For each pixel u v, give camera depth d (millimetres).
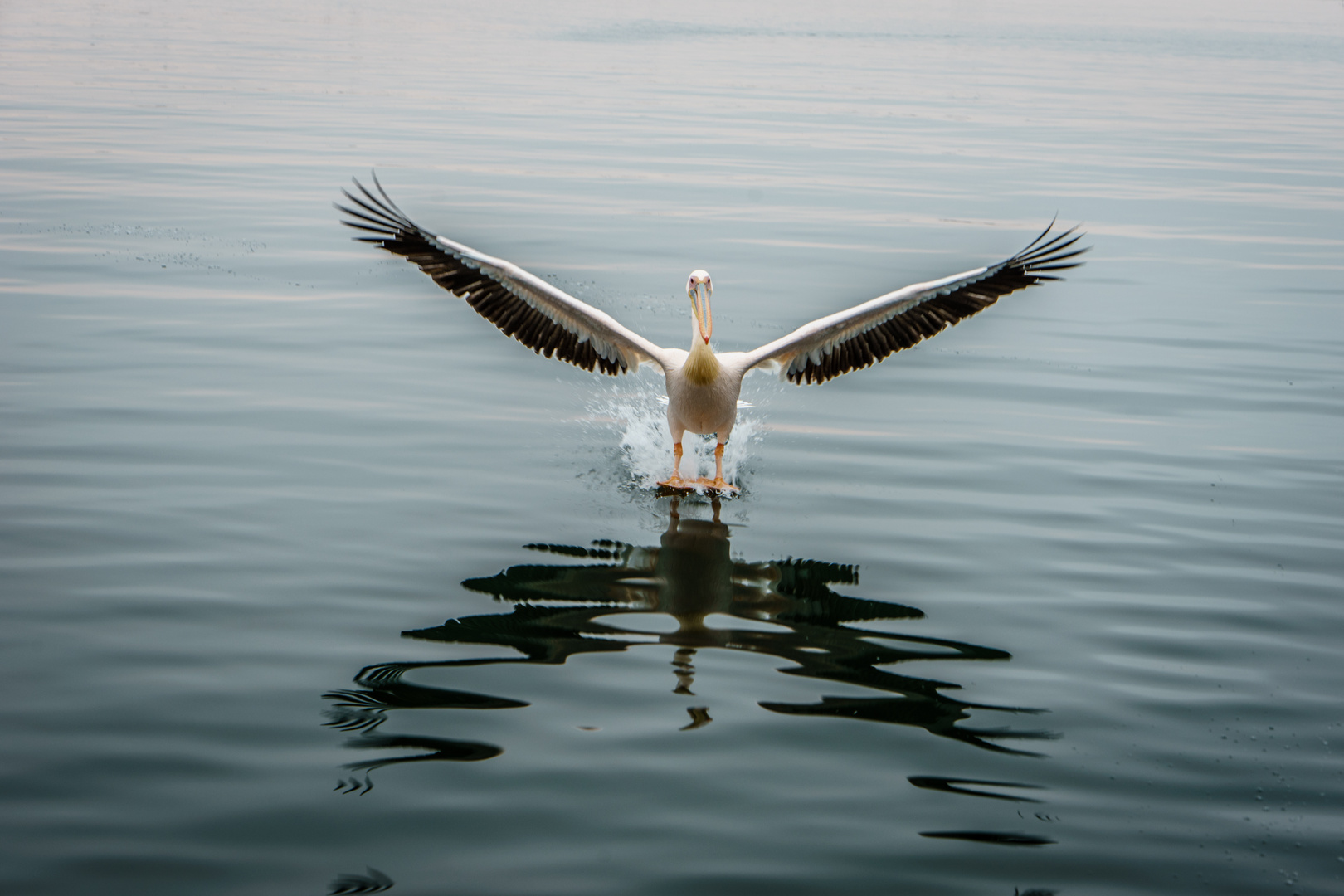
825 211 16531
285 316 11273
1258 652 5945
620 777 4797
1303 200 18078
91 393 9031
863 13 53531
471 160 19094
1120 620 6258
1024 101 28062
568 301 7930
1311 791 4828
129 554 6594
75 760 4770
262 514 7191
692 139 21750
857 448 8742
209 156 18531
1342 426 9211
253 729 5043
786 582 6633
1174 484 8086
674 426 8242
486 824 4484
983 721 5285
